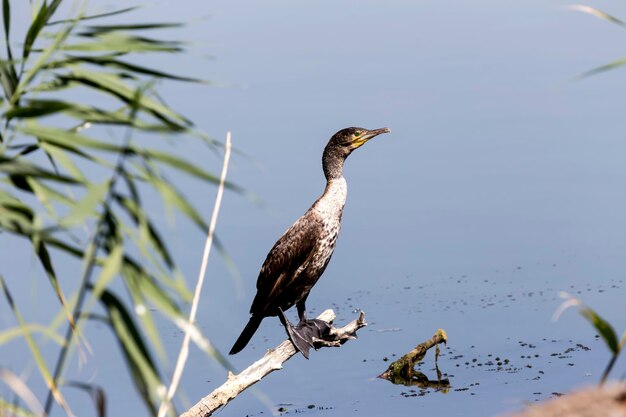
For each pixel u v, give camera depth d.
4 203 5.16
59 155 5.39
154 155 4.97
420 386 19.25
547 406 3.79
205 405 10.73
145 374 4.85
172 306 4.94
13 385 4.43
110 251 4.85
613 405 3.69
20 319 5.61
